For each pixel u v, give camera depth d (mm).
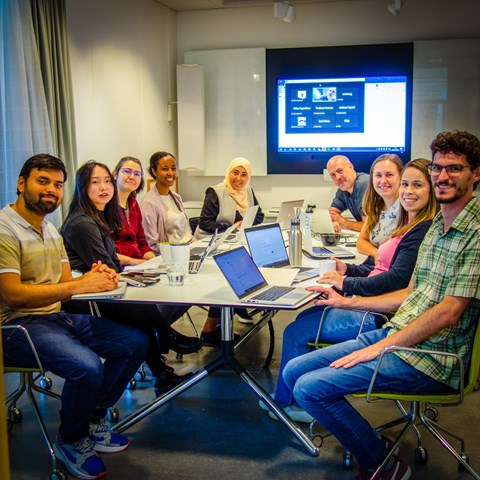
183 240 4578
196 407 3148
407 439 2785
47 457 2633
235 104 6809
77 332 2715
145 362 3672
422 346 2207
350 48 6484
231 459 2609
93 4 5402
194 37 6957
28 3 4367
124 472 2506
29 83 4418
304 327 2863
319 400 2217
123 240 3961
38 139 4473
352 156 6641
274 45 6742
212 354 3982
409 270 2547
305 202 4988
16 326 2330
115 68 5797
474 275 2070
